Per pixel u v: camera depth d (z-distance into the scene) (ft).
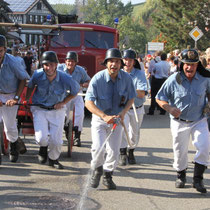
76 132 33.71
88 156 30.25
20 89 25.89
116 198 21.21
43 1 345.31
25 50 97.19
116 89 21.62
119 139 22.20
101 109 21.93
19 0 353.10
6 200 20.26
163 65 55.01
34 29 40.14
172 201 21.06
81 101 33.88
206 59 27.63
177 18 171.94
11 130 27.07
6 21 217.97
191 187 23.47
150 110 56.34
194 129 22.49
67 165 27.35
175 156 22.93
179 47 170.30
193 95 22.00
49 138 25.88
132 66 27.20
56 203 19.97
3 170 25.72
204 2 162.30
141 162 29.01
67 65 32.63
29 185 22.74
